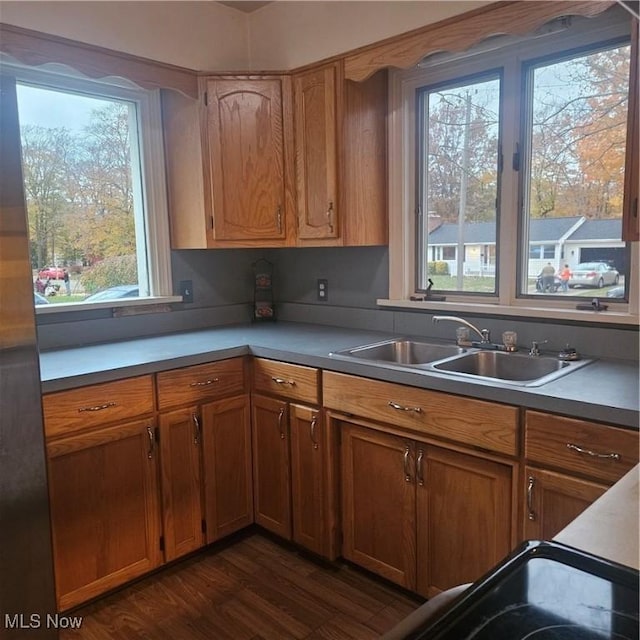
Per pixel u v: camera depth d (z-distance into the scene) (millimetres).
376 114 2568
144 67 2432
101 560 2033
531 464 1629
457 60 2348
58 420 1861
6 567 1451
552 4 1830
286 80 2594
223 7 2820
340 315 2895
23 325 1400
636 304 1971
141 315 2701
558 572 746
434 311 2514
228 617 2006
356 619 1984
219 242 2650
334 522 2234
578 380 1715
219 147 2596
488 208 2375
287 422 2314
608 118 2004
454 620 671
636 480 986
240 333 2717
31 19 2164
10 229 1354
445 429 1808
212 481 2346
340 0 2523
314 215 2576
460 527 1846
